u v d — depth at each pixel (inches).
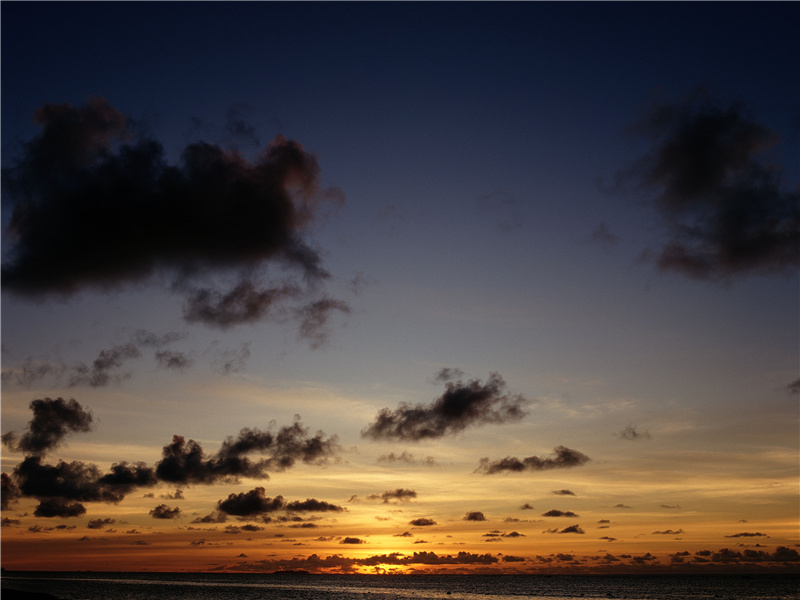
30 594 6338.6
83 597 6737.2
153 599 6653.5
